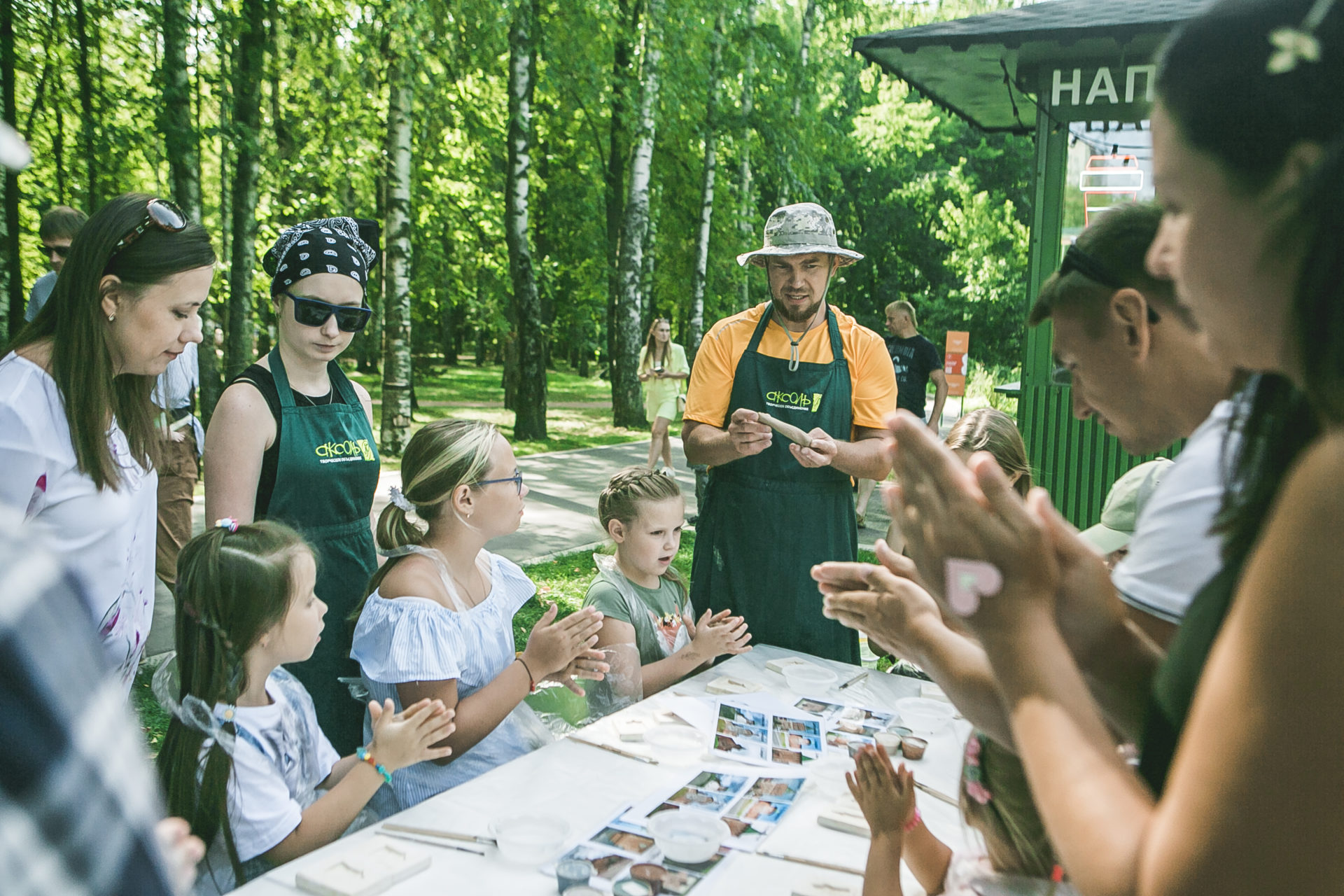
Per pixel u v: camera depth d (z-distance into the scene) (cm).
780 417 334
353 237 277
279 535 200
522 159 1400
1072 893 126
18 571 35
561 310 2197
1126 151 575
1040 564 89
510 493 255
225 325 1507
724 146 1919
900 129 2886
